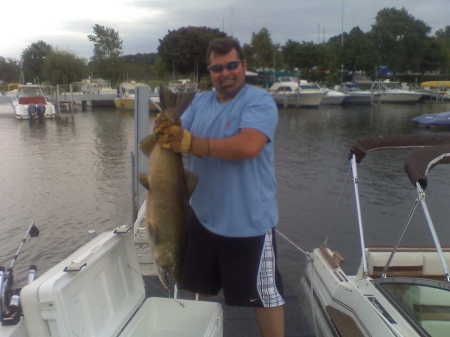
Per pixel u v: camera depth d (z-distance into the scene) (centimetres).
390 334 294
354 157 475
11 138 2848
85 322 265
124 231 319
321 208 1280
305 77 6750
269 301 278
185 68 5881
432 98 5622
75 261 259
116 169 1875
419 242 1018
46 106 4094
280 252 878
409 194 1423
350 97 5275
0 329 237
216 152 244
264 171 273
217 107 276
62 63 5722
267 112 258
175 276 267
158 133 243
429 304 327
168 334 317
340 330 362
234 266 277
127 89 5100
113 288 304
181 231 260
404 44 7425
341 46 7281
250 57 6694
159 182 250
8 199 1409
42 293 235
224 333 435
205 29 5856
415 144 467
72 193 1484
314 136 2941
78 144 2606
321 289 449
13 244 1041
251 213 271
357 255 934
